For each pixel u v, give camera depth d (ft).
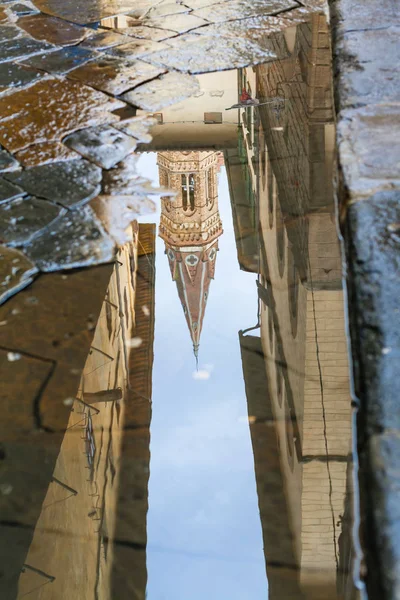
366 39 14.99
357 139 11.02
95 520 6.84
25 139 15.02
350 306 7.97
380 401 6.36
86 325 9.70
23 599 6.25
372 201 9.22
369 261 8.16
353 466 6.53
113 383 9.16
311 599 5.97
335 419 7.59
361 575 5.40
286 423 8.03
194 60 18.66
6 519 6.98
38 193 13.01
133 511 7.10
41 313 10.01
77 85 17.56
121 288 10.73
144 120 15.78
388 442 5.91
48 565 6.53
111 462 7.67
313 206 11.90
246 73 17.95
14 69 18.71
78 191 13.09
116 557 6.53
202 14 22.16
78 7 23.76
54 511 6.93
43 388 8.64
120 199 12.84
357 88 12.75
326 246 10.78
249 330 10.41
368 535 5.31
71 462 7.48
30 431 8.02
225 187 15.28
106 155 14.35
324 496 6.72
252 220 13.89
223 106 16.28
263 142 15.10
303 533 6.48
